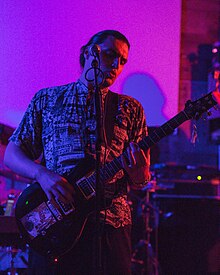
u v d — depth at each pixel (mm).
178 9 4789
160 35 4754
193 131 2174
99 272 1877
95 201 1985
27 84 4387
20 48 4387
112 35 2205
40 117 2223
